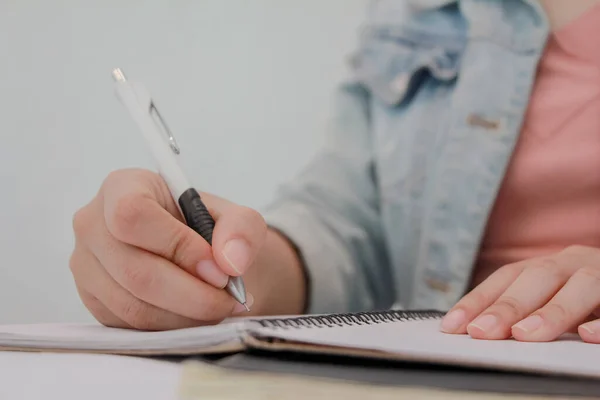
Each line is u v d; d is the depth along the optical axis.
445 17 0.72
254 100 0.73
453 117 0.68
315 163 0.72
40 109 0.73
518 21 0.66
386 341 0.23
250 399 0.18
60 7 0.72
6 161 0.73
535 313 0.31
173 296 0.32
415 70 0.71
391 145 0.72
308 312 0.57
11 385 0.22
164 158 0.36
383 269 0.71
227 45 0.73
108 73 0.73
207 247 0.32
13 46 0.73
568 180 0.59
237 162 0.73
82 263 0.36
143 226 0.32
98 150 0.72
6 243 0.72
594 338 0.30
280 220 0.62
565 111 0.61
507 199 0.63
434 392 0.18
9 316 0.72
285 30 0.73
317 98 0.74
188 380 0.20
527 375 0.19
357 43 0.74
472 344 0.26
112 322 0.36
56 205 0.72
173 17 0.73
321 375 0.19
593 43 0.61
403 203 0.70
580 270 0.35
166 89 0.74
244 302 0.33
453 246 0.65
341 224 0.67
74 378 0.22
